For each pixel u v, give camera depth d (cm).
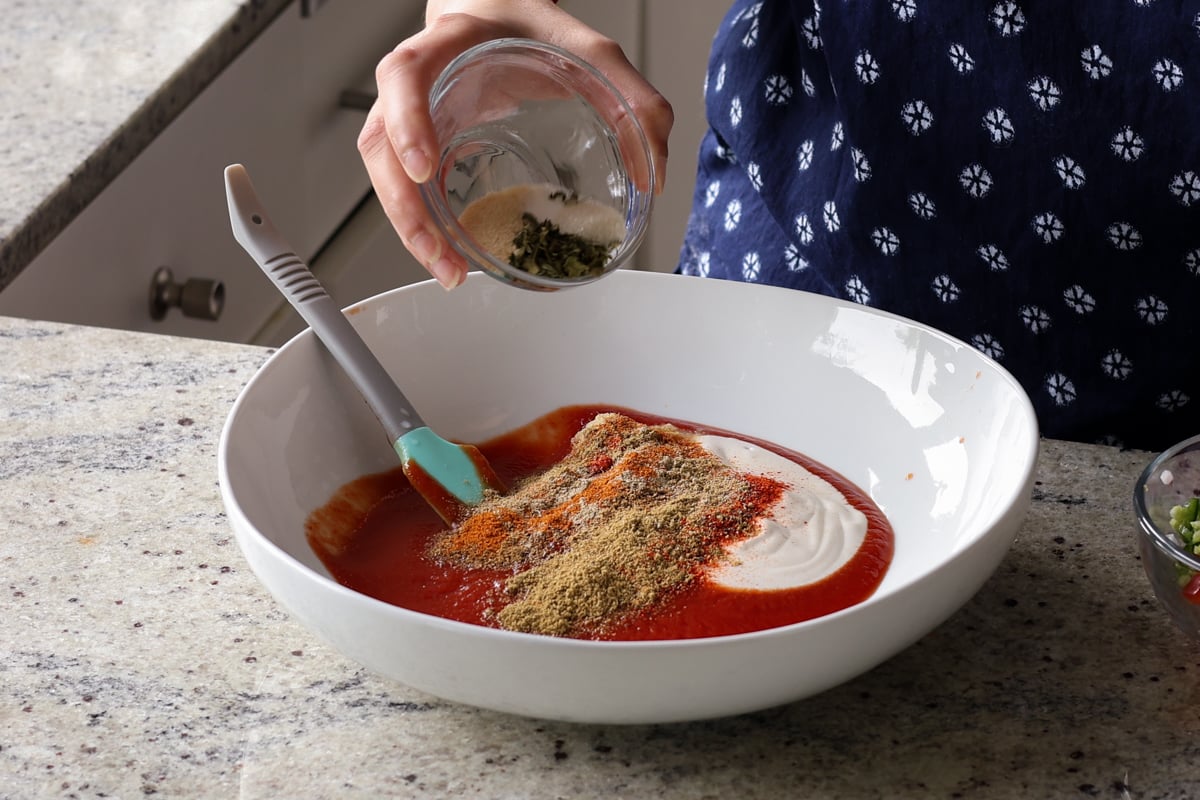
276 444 78
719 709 59
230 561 77
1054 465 86
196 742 63
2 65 139
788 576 73
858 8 96
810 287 109
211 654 69
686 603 70
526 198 81
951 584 61
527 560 74
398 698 67
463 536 76
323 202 182
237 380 95
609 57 89
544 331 92
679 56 228
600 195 82
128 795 60
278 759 63
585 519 76
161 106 134
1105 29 90
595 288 92
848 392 86
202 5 153
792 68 106
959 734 64
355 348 83
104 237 128
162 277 141
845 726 65
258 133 160
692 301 91
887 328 85
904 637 61
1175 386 99
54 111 130
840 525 78
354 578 75
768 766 62
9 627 71
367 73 190
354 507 82
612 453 84
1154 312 97
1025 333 101
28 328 101
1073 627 71
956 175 98
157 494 82
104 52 142
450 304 90
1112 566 76
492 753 63
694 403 91
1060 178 95
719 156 119
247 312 166
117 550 77
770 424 89
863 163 100
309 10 165
